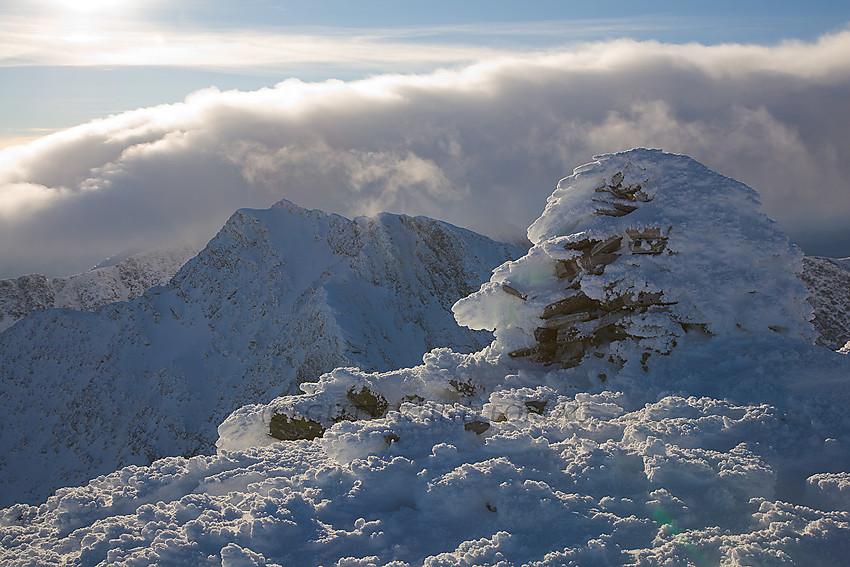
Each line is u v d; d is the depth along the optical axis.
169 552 5.45
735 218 10.78
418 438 7.71
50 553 5.85
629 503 5.86
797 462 6.61
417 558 5.52
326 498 6.58
